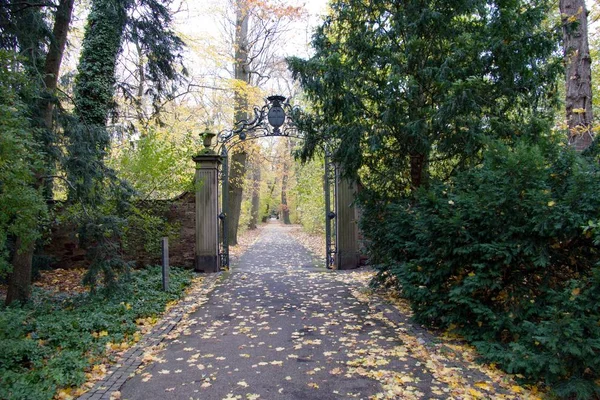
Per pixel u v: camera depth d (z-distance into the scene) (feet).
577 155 14.75
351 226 35.37
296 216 146.20
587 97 23.97
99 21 32.81
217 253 34.32
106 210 25.55
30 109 19.44
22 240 16.30
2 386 11.27
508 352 13.17
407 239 19.95
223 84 49.16
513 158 14.24
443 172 25.64
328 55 24.70
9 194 13.98
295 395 12.07
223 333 18.12
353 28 24.70
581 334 10.79
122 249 33.19
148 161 32.09
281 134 34.27
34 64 20.18
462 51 21.22
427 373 13.46
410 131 21.76
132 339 16.97
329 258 36.27
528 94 22.20
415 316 18.29
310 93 24.93
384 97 22.79
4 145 13.28
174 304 23.17
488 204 14.62
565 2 24.17
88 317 17.97
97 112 32.48
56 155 20.75
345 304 23.07
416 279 17.31
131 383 13.00
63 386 12.34
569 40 24.11
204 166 34.27
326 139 27.14
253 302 23.89
